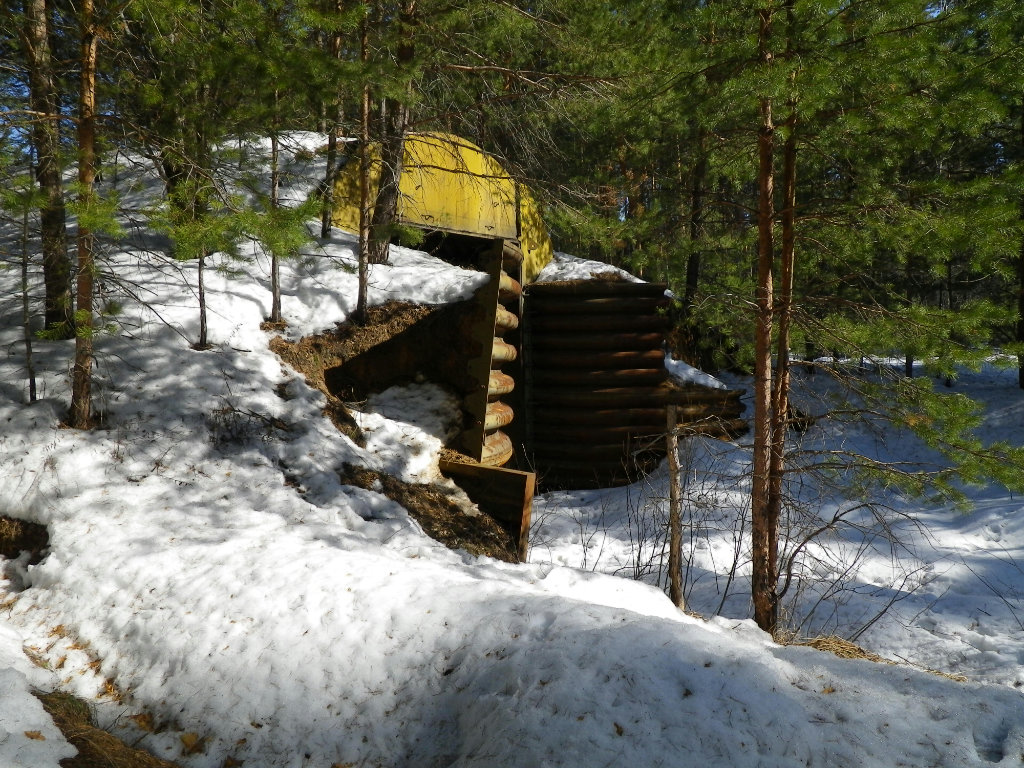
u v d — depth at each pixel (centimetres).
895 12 547
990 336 586
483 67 984
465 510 743
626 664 377
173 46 669
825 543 869
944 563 813
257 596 472
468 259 1203
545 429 1176
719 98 580
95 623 478
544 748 335
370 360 862
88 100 633
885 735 345
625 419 1161
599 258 1938
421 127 1075
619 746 332
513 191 1234
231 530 575
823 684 393
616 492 1109
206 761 382
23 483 609
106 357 738
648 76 672
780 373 671
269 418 731
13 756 330
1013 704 372
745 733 340
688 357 1479
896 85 567
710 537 898
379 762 375
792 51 570
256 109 719
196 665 432
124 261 871
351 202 979
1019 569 770
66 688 429
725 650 401
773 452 667
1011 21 530
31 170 707
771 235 649
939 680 396
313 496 671
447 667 414
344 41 876
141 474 638
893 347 621
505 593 470
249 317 824
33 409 673
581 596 556
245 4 666
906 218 586
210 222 599
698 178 766
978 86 538
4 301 812
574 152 1142
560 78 1039
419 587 479
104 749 367
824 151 632
